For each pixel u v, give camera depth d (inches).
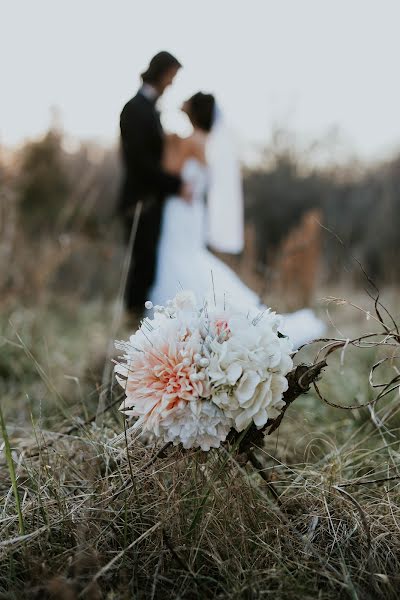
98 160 373.4
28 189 284.2
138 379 52.4
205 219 159.9
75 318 198.2
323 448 80.2
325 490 61.2
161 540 54.8
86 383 112.0
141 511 57.9
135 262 152.4
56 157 326.6
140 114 151.3
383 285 227.8
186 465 59.8
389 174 484.7
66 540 57.3
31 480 63.9
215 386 49.6
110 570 52.9
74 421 74.5
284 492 61.2
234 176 160.6
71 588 47.3
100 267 241.1
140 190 151.7
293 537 57.4
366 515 59.4
